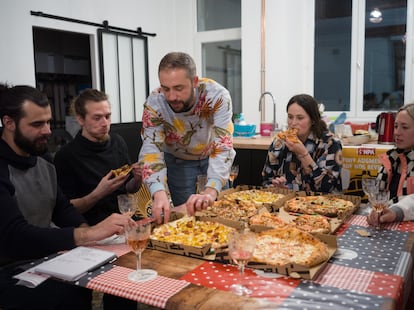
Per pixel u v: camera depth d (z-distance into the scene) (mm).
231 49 5035
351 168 3090
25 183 1753
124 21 4371
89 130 2246
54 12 3627
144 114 2059
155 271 1243
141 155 1987
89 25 3975
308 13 4516
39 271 1257
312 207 1846
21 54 3398
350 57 4449
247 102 4773
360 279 1170
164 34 5000
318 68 4629
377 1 4242
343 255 1354
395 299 1053
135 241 1201
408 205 1745
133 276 1205
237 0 4887
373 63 4359
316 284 1143
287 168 2492
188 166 2391
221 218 1651
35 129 1680
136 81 4594
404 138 1982
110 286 1148
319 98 4664
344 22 4422
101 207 2277
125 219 1477
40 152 1740
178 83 1742
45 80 4043
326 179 2303
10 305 1529
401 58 4227
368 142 3479
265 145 3576
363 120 4441
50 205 1861
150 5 4727
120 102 4391
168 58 1753
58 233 1487
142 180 2078
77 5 3834
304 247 1360
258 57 4645
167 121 2100
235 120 4227
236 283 1156
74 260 1305
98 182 2268
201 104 2047
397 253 1367
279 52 4520
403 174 2025
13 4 3301
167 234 1527
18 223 1525
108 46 4195
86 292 1565
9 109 1646
